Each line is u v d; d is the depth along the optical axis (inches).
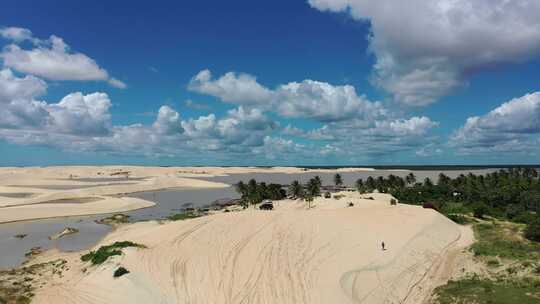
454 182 5787.4
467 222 3164.4
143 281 1755.7
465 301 1547.7
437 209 3698.3
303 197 5009.8
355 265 1962.4
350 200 4542.3
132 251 2146.9
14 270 2143.2
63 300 1648.6
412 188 5354.3
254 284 1738.4
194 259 2063.2
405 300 1627.7
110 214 4564.5
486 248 2271.2
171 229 2783.0
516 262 1971.0
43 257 2517.2
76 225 3791.8
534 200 3809.1
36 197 5610.2
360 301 1581.0
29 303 1641.2
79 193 6205.7
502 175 6860.2
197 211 4662.9
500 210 3772.1
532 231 2514.8
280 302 1558.8
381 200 4753.9
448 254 2261.3
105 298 1632.6
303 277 1800.0
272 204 4613.7
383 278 1838.1
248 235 2491.4
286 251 2171.5
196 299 1603.1
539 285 1646.2
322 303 1533.0
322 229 2605.8
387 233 2539.4
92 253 2244.1
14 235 3304.6
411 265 2031.3
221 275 1846.7
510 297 1540.4
